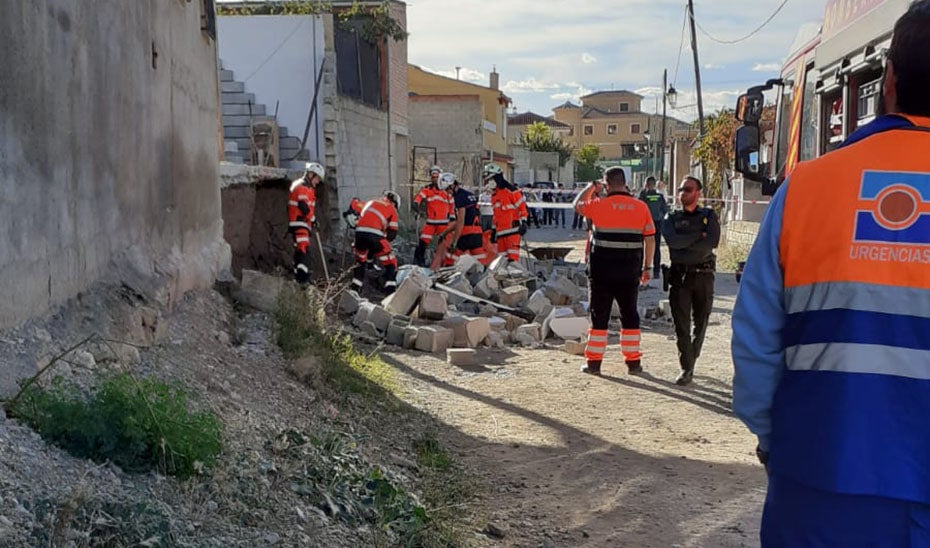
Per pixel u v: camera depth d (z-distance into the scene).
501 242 15.24
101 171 5.30
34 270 4.23
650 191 17.59
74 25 4.80
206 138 8.58
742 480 5.66
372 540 4.04
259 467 4.28
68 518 2.91
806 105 7.40
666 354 9.88
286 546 3.61
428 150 38.66
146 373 4.88
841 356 1.99
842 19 6.38
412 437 6.32
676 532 4.78
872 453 1.94
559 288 12.59
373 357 8.82
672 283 8.38
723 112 27.09
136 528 3.08
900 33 2.10
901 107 2.10
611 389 8.22
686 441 6.57
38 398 3.59
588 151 85.06
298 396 6.23
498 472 5.79
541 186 44.75
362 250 12.87
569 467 5.91
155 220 6.59
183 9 7.62
